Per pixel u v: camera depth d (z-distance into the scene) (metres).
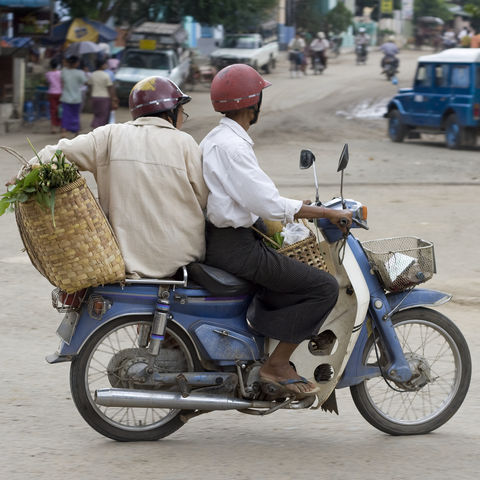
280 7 76.12
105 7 42.34
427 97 29.58
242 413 7.11
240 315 6.43
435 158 26.36
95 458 6.20
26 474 5.89
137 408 6.75
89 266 5.88
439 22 95.31
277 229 6.36
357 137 32.03
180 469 6.03
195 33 68.56
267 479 5.88
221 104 6.17
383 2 95.75
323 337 6.57
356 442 6.64
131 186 6.14
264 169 23.25
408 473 6.01
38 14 34.34
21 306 10.35
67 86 29.47
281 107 40.50
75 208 5.77
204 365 6.41
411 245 6.87
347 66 69.50
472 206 17.53
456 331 6.81
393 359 6.59
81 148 6.18
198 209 6.21
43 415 7.08
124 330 6.62
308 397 6.46
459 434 6.86
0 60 32.03
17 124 32.25
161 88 6.35
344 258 6.45
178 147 6.20
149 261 6.18
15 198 5.66
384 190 19.73
